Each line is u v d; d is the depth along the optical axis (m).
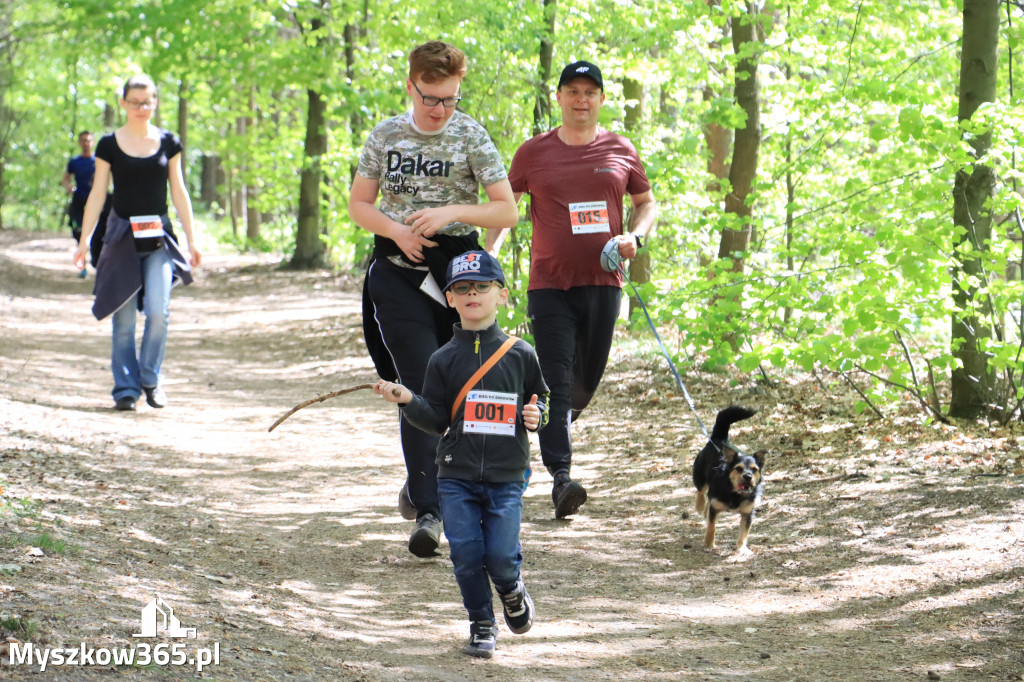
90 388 11.92
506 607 5.01
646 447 9.72
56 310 19.30
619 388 12.14
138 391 10.87
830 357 8.47
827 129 11.92
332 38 21.25
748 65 12.85
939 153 9.26
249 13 19.81
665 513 7.73
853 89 10.80
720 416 7.38
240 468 8.81
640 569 6.50
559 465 7.50
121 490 7.21
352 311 19.47
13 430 8.39
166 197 10.73
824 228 10.12
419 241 5.82
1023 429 8.90
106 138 10.24
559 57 14.40
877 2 11.78
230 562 5.91
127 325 10.88
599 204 7.55
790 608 5.75
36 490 6.51
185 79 22.44
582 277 7.57
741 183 13.00
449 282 4.98
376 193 6.11
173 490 7.61
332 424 11.15
